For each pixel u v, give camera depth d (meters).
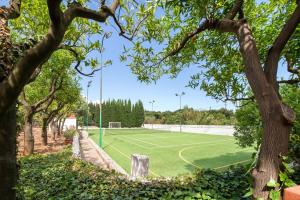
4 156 3.72
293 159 6.06
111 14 3.55
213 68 7.25
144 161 9.62
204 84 7.34
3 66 3.41
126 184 7.46
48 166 11.33
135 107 97.94
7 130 3.76
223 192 6.13
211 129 57.72
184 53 6.79
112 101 97.50
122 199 6.29
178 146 29.17
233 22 4.31
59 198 6.81
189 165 17.12
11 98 3.01
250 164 4.19
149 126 92.31
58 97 22.86
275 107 3.64
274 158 3.58
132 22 4.66
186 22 5.99
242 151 23.38
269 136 3.64
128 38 4.50
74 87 22.67
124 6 4.37
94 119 99.94
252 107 10.20
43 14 6.64
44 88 20.95
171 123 88.81
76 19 6.02
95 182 7.88
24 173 10.00
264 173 3.61
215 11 4.73
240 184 6.44
